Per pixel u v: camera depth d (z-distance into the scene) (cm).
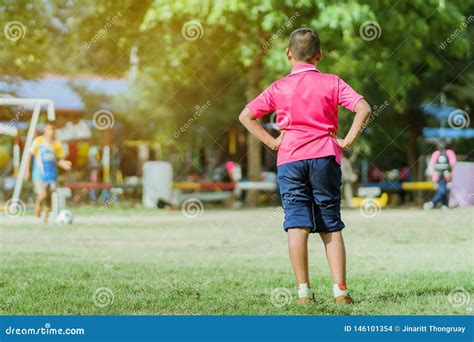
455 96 5772
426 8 4481
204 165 6253
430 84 5653
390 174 6394
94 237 2634
